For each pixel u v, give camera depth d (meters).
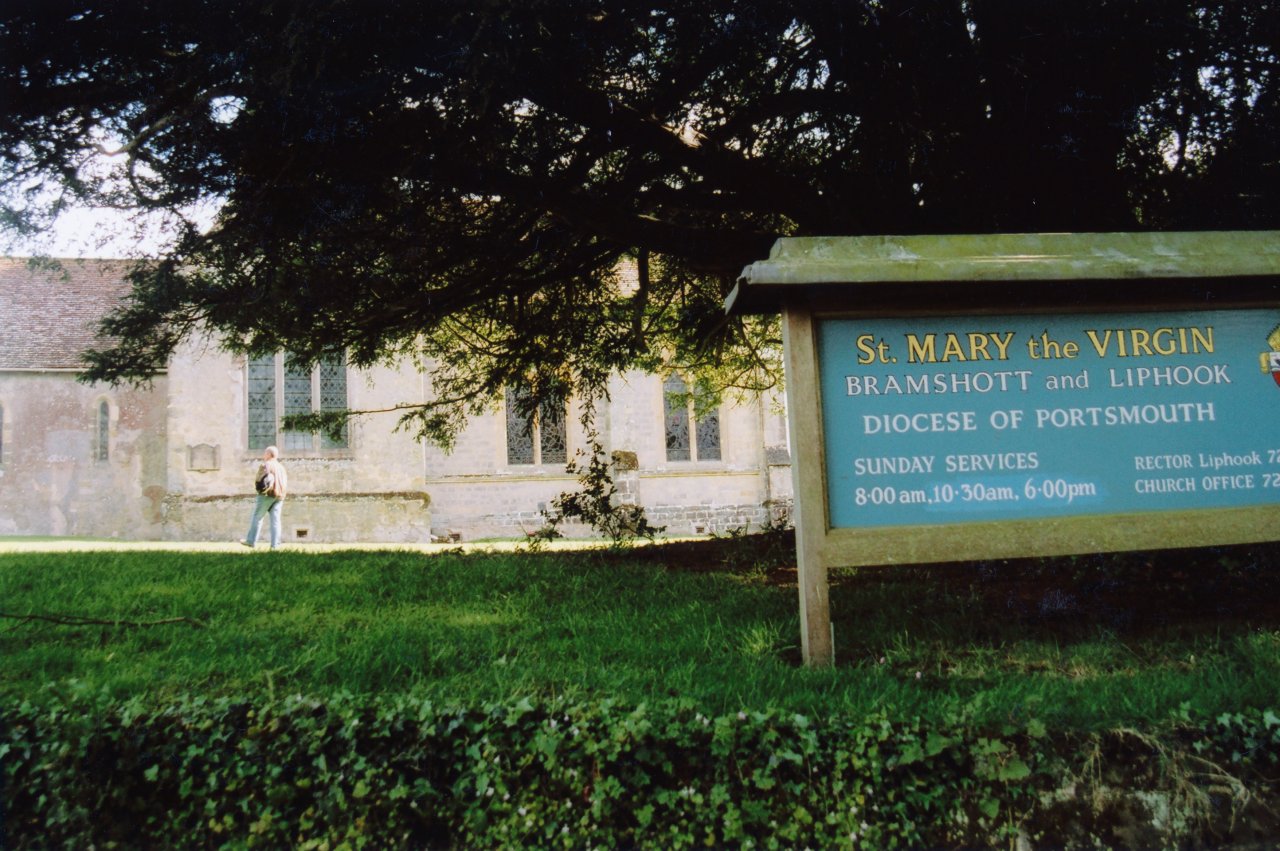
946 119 6.57
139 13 5.49
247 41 5.39
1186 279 4.07
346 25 5.20
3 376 22.34
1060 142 6.38
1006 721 3.04
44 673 3.98
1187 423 4.13
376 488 21.50
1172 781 2.94
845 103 7.05
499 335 11.06
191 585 6.72
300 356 9.01
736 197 8.68
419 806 2.98
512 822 2.93
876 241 4.01
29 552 9.59
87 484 22.39
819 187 8.09
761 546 8.71
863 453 3.97
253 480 21.09
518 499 22.56
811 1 5.88
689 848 2.90
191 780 3.06
